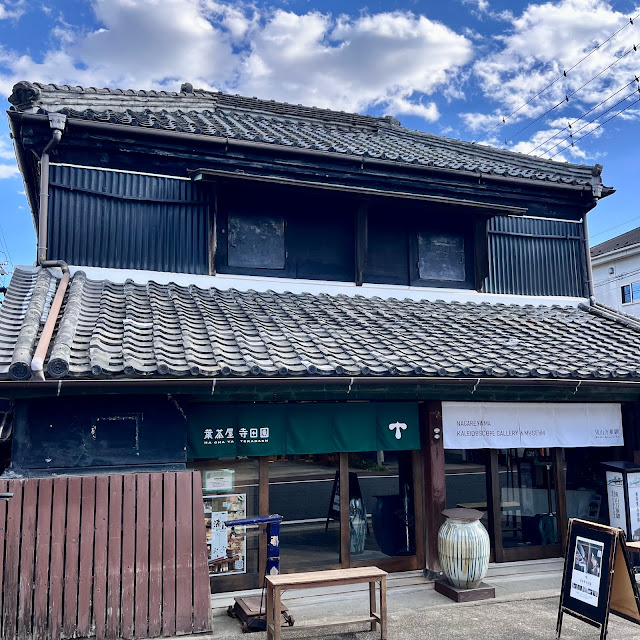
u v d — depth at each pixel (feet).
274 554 19.84
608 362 25.57
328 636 18.76
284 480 23.47
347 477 24.47
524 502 27.81
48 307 21.43
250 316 24.21
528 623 19.85
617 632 19.11
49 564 16.96
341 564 24.00
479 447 25.68
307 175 28.55
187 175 27.84
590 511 28.53
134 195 26.94
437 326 27.02
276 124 38.58
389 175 29.43
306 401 23.66
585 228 35.65
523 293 33.86
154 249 27.04
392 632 19.06
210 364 18.99
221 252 28.19
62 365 16.51
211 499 22.39
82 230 25.91
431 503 24.64
